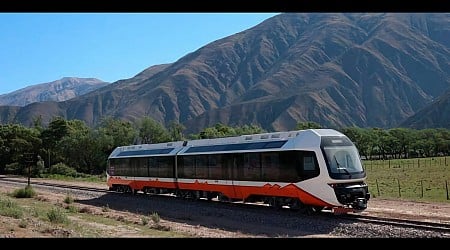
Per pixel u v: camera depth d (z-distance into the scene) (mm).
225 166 30516
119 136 104062
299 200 24984
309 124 121625
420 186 45219
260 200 28094
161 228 21672
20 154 104125
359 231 19719
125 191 43906
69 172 90312
